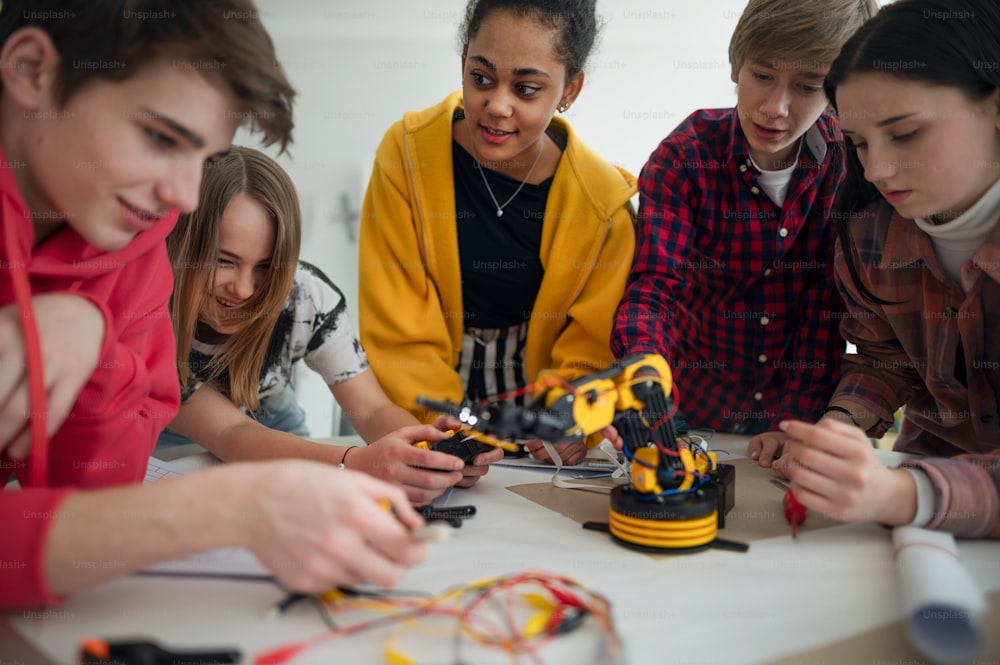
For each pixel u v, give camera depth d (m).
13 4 0.77
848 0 1.26
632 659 0.62
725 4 2.80
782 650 0.64
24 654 0.65
